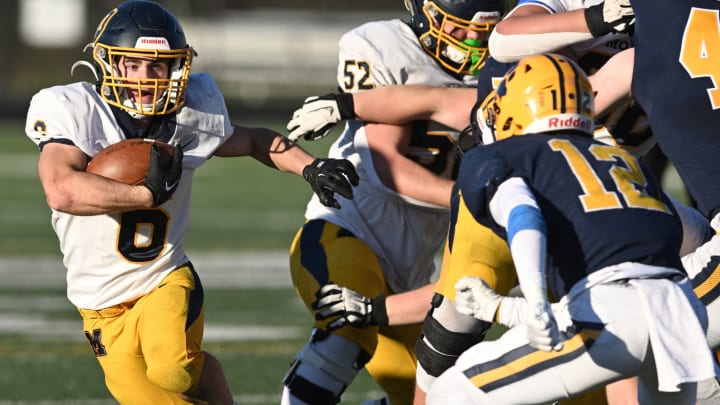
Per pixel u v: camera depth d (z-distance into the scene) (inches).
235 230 1448.1
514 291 1006.4
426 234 598.5
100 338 534.0
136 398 530.6
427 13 580.7
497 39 539.2
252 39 3663.9
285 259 1247.5
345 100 563.2
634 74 515.2
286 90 3590.1
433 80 591.2
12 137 2802.7
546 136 442.9
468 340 487.8
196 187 1935.3
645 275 417.1
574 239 420.8
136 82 519.5
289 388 568.4
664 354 403.2
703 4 504.7
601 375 415.8
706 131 500.4
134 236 524.4
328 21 3796.8
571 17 522.6
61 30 3909.9
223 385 534.6
